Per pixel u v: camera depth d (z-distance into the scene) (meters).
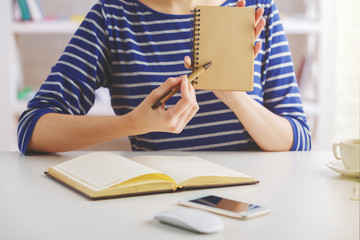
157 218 0.69
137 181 0.84
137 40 1.39
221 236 0.65
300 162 1.12
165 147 1.37
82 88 1.35
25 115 1.23
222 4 1.40
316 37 2.83
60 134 1.14
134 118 1.00
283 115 1.33
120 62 1.38
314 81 2.87
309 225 0.69
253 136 1.23
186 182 0.86
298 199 0.82
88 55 1.36
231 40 0.99
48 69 3.05
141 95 1.38
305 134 1.28
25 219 0.72
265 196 0.84
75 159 0.99
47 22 2.70
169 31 1.38
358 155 0.96
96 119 1.11
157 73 1.37
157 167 0.94
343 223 0.70
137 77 1.37
